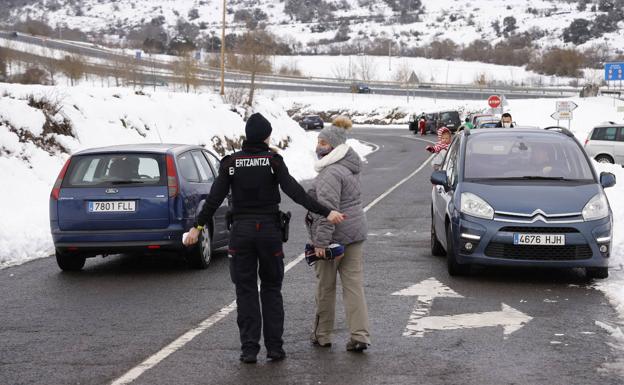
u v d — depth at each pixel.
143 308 8.32
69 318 7.90
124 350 6.70
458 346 6.74
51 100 23.88
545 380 5.80
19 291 9.34
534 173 10.38
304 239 13.15
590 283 9.48
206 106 32.09
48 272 10.66
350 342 6.64
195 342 6.94
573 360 6.31
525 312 7.97
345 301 6.67
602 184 10.30
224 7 39.28
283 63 151.88
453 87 107.69
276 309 6.42
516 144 10.88
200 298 8.80
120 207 10.29
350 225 6.60
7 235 12.56
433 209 11.74
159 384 5.77
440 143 15.84
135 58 78.00
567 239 9.35
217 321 7.69
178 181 10.48
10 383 5.84
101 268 11.01
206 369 6.14
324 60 160.88
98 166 10.55
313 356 6.49
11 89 23.50
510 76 138.50
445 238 10.45
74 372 6.09
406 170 30.25
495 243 9.45
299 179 26.92
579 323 7.52
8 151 19.80
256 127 6.42
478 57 169.12
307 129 71.00
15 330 7.43
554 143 10.88
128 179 10.43
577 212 9.47
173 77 62.91
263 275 6.43
